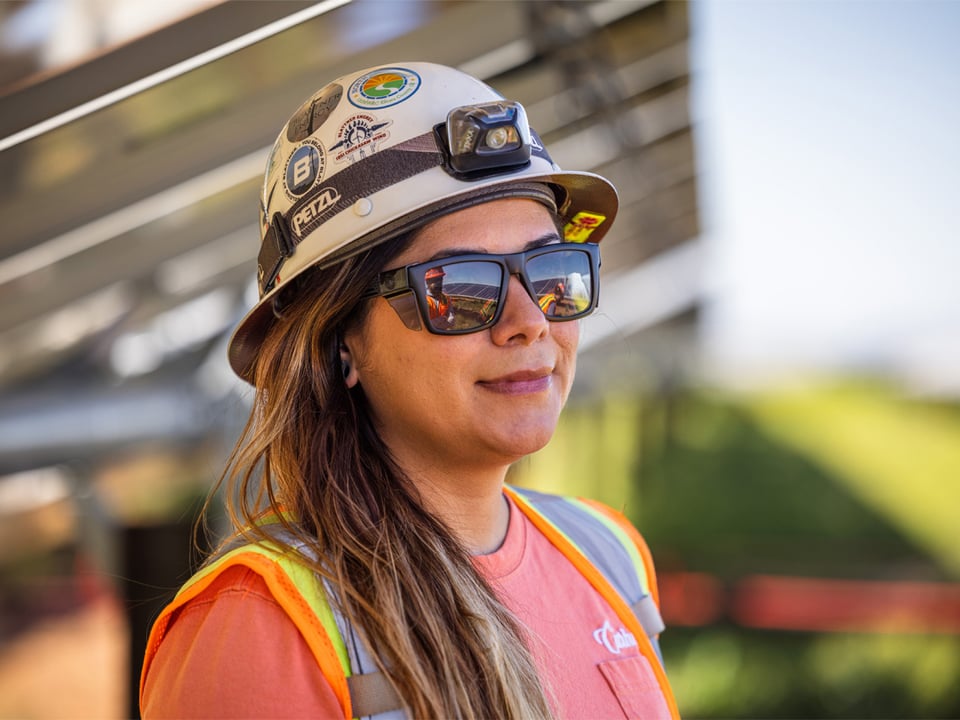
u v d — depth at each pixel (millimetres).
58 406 5094
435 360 1433
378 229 1434
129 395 5414
